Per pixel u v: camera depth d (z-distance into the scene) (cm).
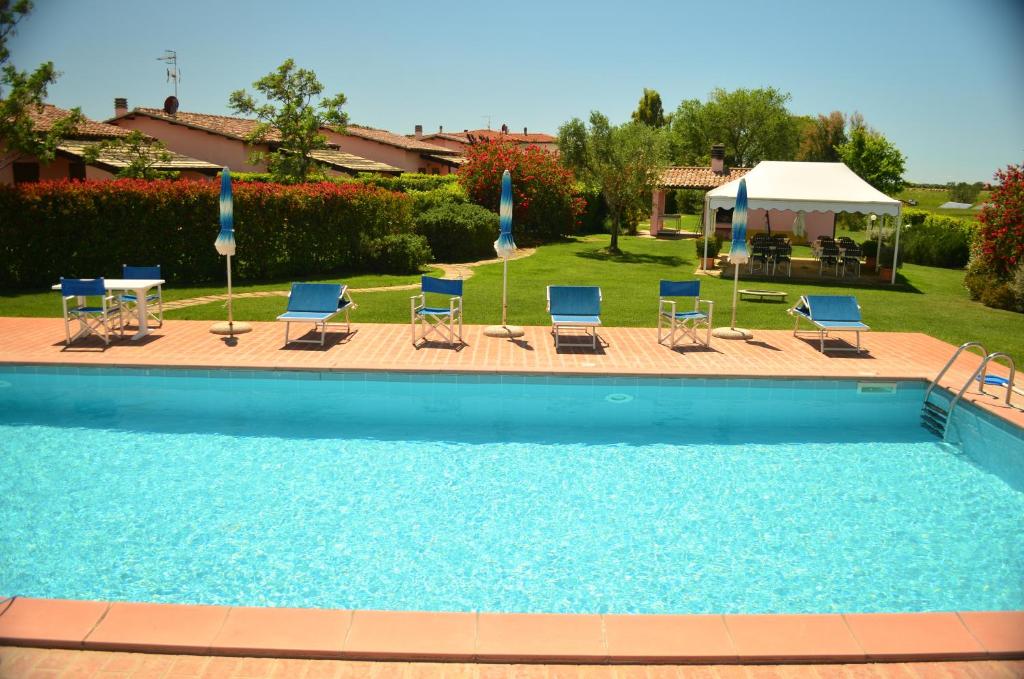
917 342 1316
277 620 463
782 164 2381
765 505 722
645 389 1065
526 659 434
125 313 1295
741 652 438
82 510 688
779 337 1332
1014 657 442
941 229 2734
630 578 583
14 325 1302
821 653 438
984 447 893
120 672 419
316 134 2994
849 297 1256
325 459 823
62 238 1695
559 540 645
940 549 637
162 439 873
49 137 2034
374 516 686
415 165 4650
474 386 1062
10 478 758
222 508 698
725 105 6294
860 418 988
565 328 1362
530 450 860
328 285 1242
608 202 2688
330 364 1072
